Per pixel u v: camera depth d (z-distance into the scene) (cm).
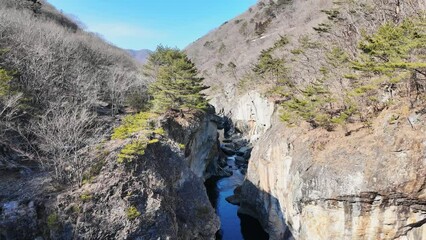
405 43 1797
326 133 2377
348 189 1939
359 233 1952
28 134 1984
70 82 2788
